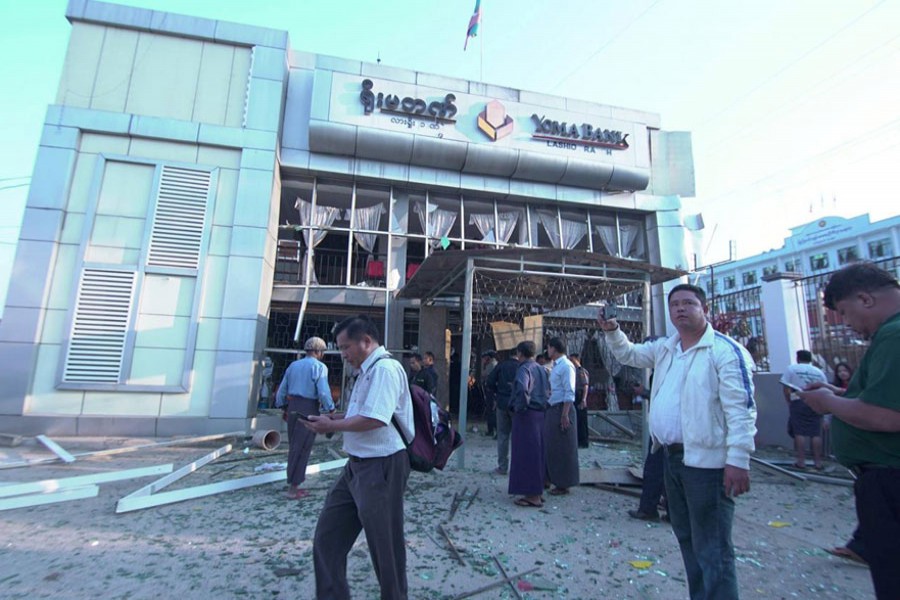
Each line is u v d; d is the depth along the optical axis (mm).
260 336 9719
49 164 9039
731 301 10914
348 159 11312
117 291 8938
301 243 11781
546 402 5113
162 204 9383
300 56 11406
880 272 2059
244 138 9961
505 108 12148
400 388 2650
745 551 3836
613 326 3105
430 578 3223
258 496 5156
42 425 8320
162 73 9945
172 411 8828
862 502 1916
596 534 4137
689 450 2441
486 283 9148
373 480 2475
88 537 3910
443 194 12375
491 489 5559
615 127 12930
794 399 7215
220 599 2906
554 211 13062
